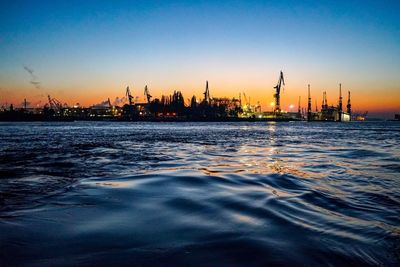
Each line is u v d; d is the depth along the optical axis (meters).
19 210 4.54
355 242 3.30
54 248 3.05
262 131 54.44
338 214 4.42
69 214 4.32
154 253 2.93
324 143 23.97
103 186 6.50
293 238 3.37
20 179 7.58
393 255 2.99
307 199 5.33
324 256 2.92
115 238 3.34
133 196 5.46
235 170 9.13
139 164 10.80
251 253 2.94
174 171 8.87
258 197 5.38
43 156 13.55
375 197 5.61
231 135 37.94
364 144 22.84
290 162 11.55
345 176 8.15
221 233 3.51
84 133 40.16
